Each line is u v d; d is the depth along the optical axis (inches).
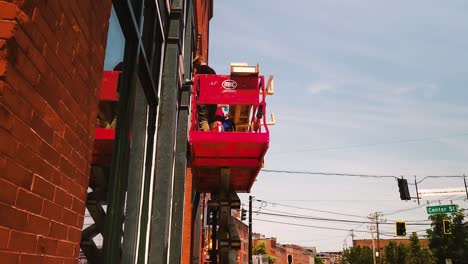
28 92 76.7
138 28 180.2
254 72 330.3
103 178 146.9
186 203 413.7
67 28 93.7
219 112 365.1
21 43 73.4
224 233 406.0
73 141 100.0
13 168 71.9
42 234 83.7
